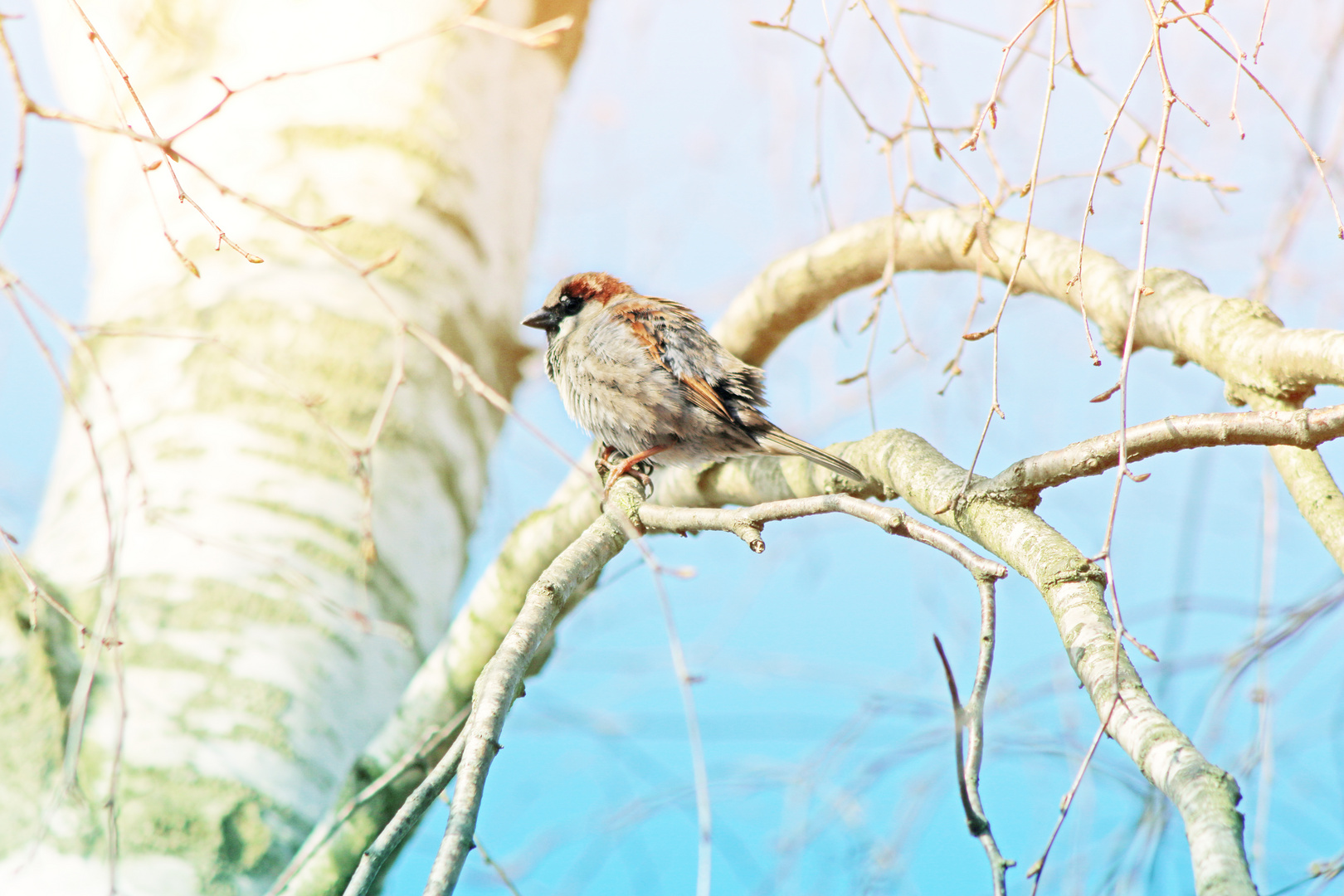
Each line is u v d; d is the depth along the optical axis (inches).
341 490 327.0
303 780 285.4
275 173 370.9
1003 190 300.5
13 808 265.0
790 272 383.2
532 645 232.5
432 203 382.3
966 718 195.3
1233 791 162.2
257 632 297.3
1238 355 274.7
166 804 268.8
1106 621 208.7
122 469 320.5
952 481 268.1
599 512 314.7
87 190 402.6
